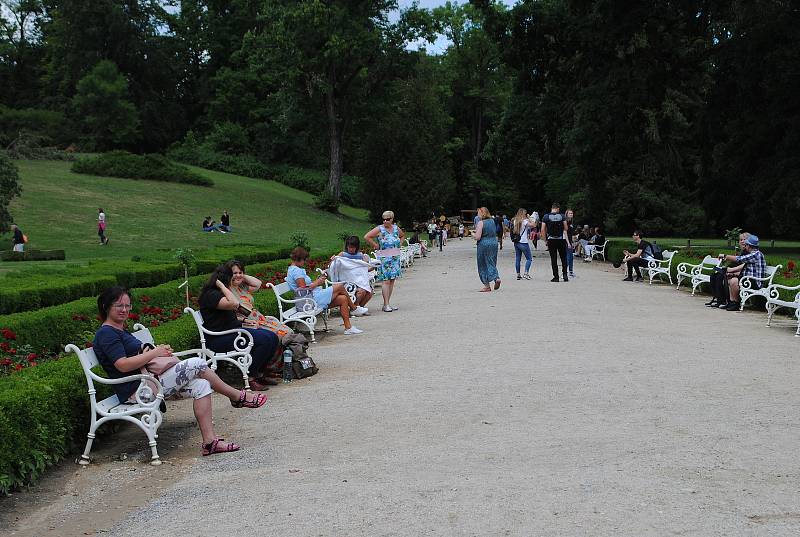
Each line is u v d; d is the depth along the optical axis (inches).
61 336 370.9
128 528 168.2
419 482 185.5
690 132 1318.9
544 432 227.8
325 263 853.2
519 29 1238.3
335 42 1927.9
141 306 449.7
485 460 201.6
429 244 1852.9
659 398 268.5
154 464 221.3
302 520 164.1
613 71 1107.9
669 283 810.2
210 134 3134.8
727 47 1093.8
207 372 246.4
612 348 377.1
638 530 150.2
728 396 270.1
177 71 3319.4
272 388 320.2
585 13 1183.6
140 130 3016.7
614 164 1201.4
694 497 168.2
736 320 497.4
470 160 3307.1
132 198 1957.4
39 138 2458.2
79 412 238.8
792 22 1009.5
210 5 3275.1
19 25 3417.8
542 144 1472.7
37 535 167.8
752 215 1098.7
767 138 1066.1
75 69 2997.0
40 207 1659.7
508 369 330.0
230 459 220.8
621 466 192.1
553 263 795.4
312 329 441.7
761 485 175.3
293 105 2249.0
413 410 263.1
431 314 541.0
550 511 162.1
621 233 2071.9
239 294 370.3
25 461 201.6
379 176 2305.6
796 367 324.2
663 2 1085.8
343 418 258.1
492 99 3048.7
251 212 2114.9
